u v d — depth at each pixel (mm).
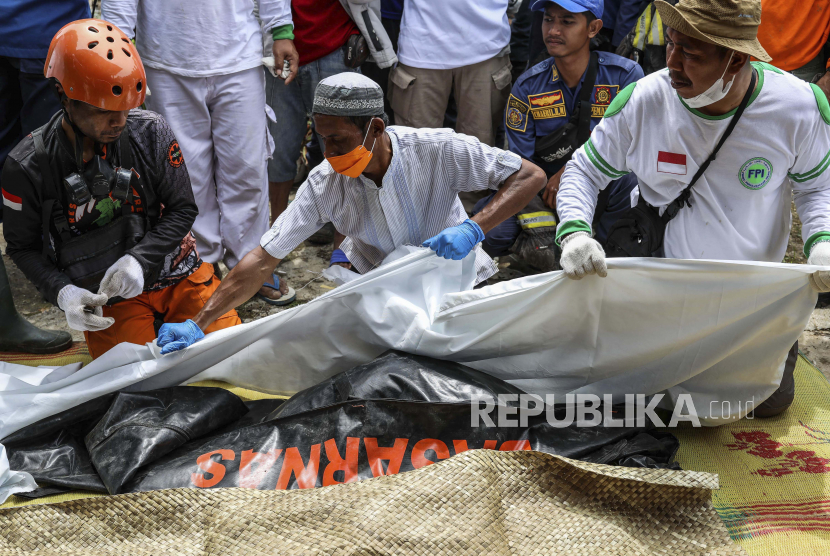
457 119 4355
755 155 2248
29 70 3365
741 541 2141
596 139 2502
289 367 2697
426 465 2168
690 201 2422
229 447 2256
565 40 3422
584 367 2502
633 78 3531
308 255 4285
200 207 3719
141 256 2541
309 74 3947
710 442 2576
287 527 1914
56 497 2270
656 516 2029
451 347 2451
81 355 3270
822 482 2363
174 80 3424
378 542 1848
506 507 2021
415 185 2566
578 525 1987
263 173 3734
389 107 4730
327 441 2217
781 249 2516
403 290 2516
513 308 2385
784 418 2705
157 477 2182
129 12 3225
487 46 4023
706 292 2256
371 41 3979
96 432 2367
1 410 2441
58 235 2525
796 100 2178
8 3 3234
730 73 2074
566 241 2340
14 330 3250
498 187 2600
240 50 3436
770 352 2340
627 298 2322
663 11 2059
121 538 1994
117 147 2430
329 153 2309
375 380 2322
